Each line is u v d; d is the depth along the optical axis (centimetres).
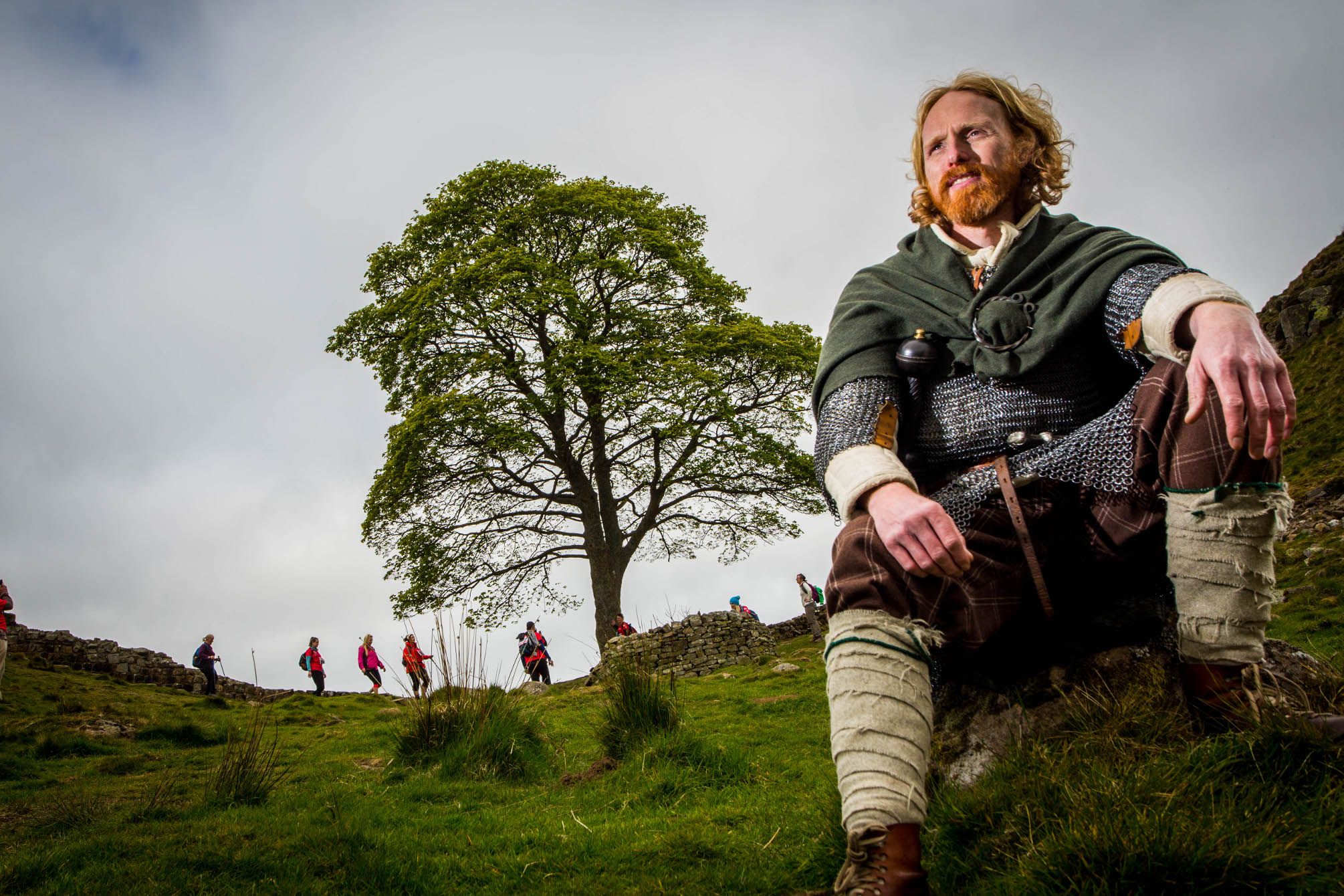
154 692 1945
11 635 2273
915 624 180
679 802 564
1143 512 189
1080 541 192
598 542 2681
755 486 2733
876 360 205
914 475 215
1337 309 2772
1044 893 176
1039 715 223
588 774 706
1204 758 191
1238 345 161
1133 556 192
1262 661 201
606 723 769
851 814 172
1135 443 187
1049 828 192
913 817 171
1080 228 212
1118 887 168
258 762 772
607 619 2636
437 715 857
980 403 203
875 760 173
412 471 2484
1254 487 179
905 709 177
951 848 213
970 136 220
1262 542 184
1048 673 223
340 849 451
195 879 411
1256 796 181
